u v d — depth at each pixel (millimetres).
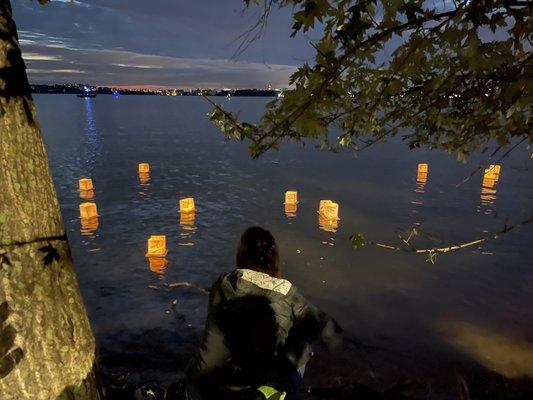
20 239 1690
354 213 18719
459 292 10312
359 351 7316
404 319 8891
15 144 1667
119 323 8469
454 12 1506
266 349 1936
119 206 20016
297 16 1644
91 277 11188
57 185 24984
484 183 25297
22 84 1694
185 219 17719
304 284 10750
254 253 2119
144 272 11594
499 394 6254
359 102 2209
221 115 1997
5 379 1678
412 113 2307
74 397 1891
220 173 30500
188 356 7164
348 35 1531
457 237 15055
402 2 1538
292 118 1891
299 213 18812
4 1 1646
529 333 8344
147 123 89000
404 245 14000
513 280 11031
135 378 6332
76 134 61156
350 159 38562
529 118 1902
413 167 33344
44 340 1770
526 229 15562
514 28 1512
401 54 1938
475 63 1575
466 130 2305
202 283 10914
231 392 1941
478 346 7797
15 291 1678
